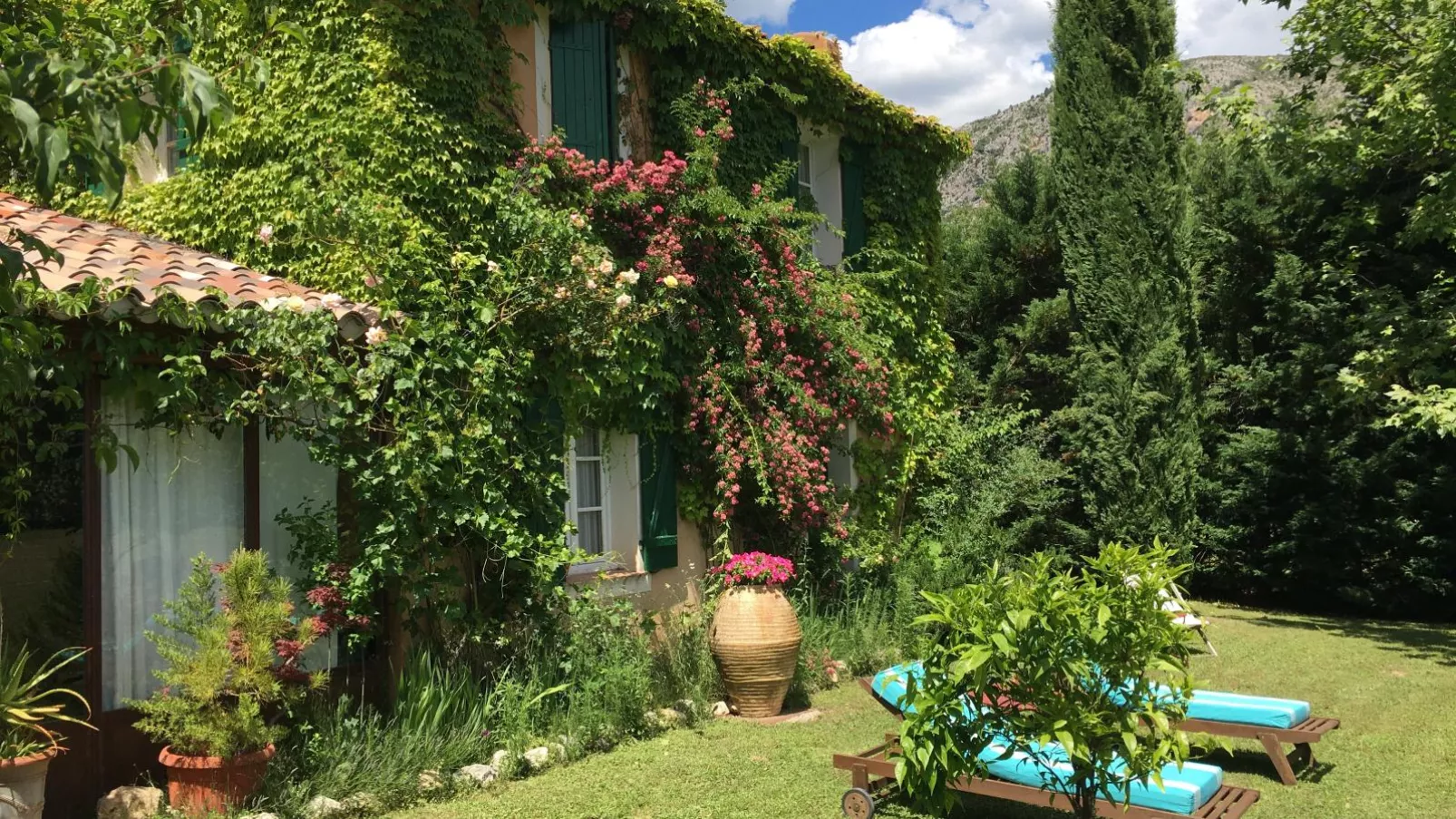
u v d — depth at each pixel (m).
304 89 7.48
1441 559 12.77
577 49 8.85
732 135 9.39
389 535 6.43
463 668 6.71
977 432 12.69
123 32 3.35
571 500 8.79
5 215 7.06
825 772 6.29
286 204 7.46
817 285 10.09
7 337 3.31
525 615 7.25
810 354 10.24
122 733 5.63
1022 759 4.71
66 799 5.34
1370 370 11.11
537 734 6.70
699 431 9.42
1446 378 10.82
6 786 4.44
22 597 5.31
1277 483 13.91
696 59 9.77
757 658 7.73
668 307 8.38
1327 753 6.70
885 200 12.15
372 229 6.87
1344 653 10.28
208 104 2.72
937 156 13.01
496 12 8.02
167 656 5.22
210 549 6.15
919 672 4.99
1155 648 3.95
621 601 7.81
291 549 6.52
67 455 5.57
